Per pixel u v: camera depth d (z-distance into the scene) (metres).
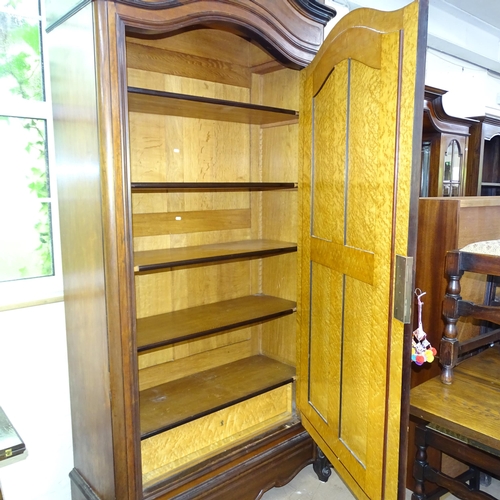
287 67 1.92
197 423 1.75
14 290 1.74
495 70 4.12
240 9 1.56
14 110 1.68
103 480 1.55
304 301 1.94
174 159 2.00
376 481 1.40
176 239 2.05
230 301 2.24
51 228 1.81
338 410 1.66
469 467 2.01
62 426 1.84
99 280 1.41
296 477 2.12
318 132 1.74
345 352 1.58
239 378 2.08
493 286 1.96
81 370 1.63
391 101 1.24
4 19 1.65
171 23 1.39
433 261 1.85
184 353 2.11
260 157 2.29
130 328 1.41
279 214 2.24
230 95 2.15
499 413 1.31
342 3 2.58
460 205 1.74
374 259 1.36
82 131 1.42
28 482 1.79
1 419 1.23
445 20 3.28
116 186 1.33
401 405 1.27
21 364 1.72
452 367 1.50
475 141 2.92
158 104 1.69
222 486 1.70
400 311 1.25
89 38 1.30
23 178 1.73
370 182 1.37
